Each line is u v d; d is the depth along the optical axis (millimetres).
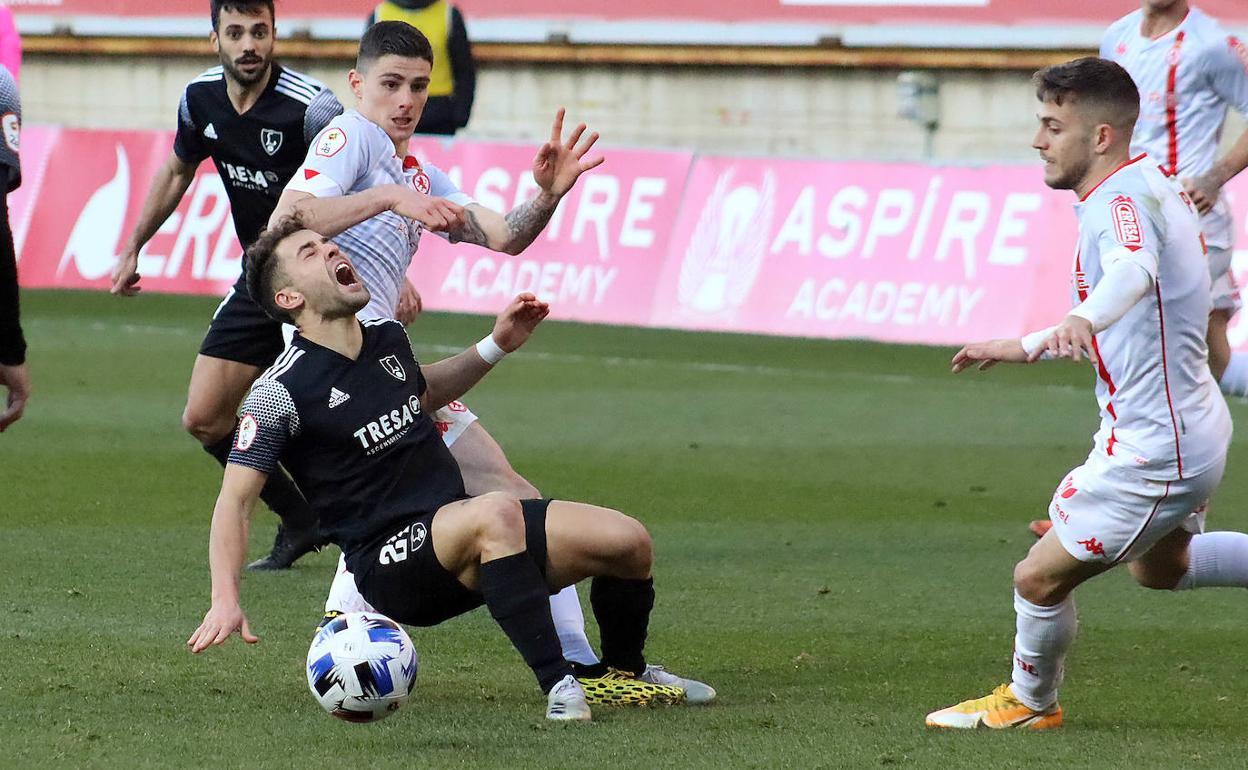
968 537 25750
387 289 19250
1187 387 15883
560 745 15320
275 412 16109
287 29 63656
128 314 53219
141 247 25297
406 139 19531
